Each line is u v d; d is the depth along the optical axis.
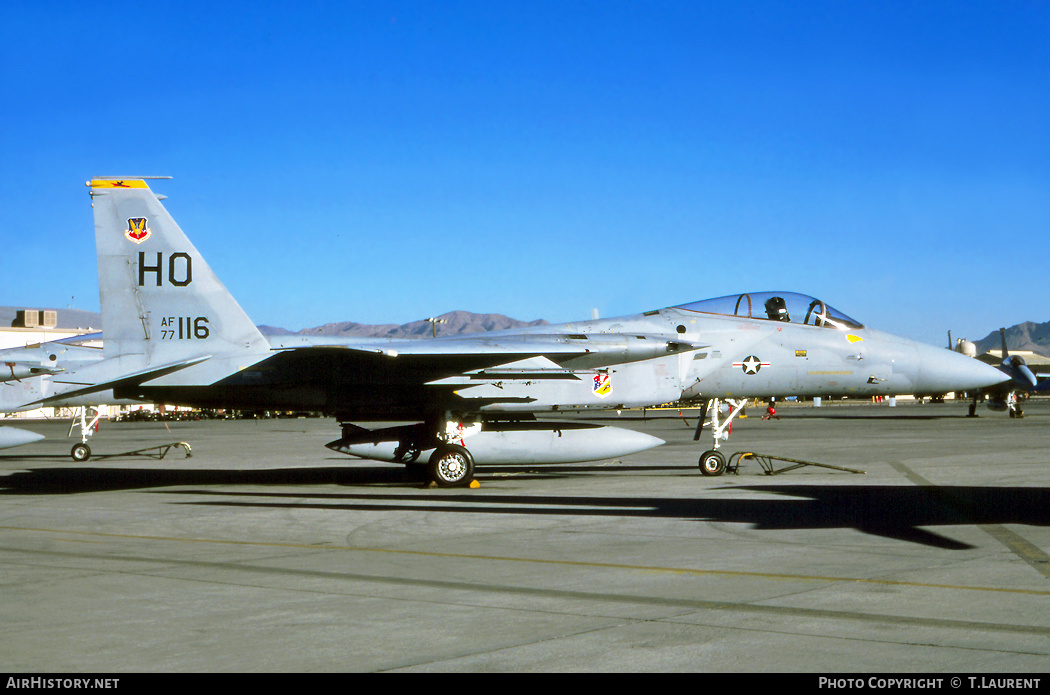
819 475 16.89
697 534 9.80
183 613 6.39
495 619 6.12
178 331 15.55
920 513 11.27
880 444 26.12
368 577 7.65
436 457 15.47
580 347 15.84
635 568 7.89
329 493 14.80
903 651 5.23
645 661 5.12
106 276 15.37
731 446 26.39
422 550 9.02
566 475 17.73
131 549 9.28
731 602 6.54
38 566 8.33
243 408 16.52
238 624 6.06
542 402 16.16
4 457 27.00
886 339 17.55
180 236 15.61
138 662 5.23
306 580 7.55
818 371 17.08
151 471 20.11
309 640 5.64
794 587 7.02
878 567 7.79
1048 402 86.12
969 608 6.24
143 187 15.51
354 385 15.85
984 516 10.92
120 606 6.63
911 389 17.53
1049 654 5.15
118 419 71.06
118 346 15.38
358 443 16.25
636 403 16.48
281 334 18.22
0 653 5.42
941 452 22.50
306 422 61.38
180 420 70.00
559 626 5.91
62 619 6.25
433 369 15.71
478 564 8.19
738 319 17.23
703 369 16.73
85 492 15.56
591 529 10.28
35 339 75.38
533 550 8.92
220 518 11.73
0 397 23.73
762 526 10.32
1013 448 23.58
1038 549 8.60
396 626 5.96
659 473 17.94
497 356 15.70
